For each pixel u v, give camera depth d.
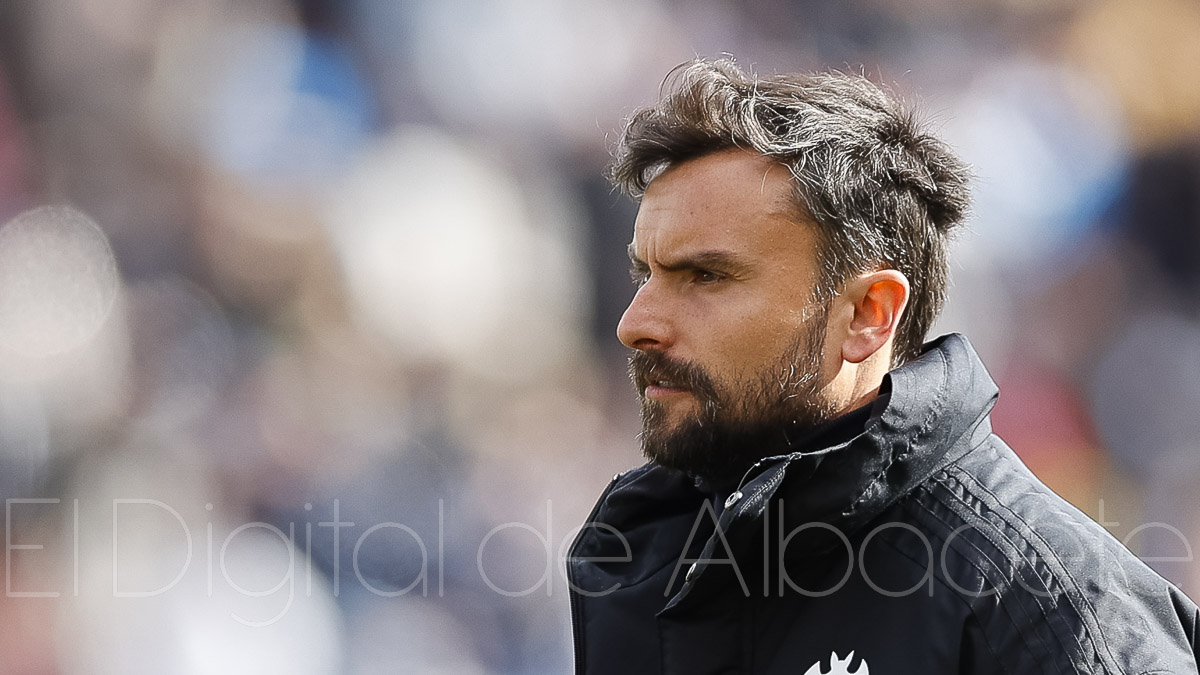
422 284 23.03
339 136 24.06
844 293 6.13
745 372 6.03
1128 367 25.48
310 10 24.89
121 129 22.28
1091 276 26.41
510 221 24.75
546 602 19.14
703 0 28.77
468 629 18.44
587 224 25.98
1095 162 27.72
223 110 23.17
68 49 22.30
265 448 19.55
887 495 5.80
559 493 21.98
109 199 21.55
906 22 29.05
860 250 6.12
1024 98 27.97
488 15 26.33
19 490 17.33
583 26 27.25
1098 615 5.39
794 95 6.25
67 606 16.39
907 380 5.74
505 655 18.45
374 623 17.77
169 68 23.05
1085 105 28.25
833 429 6.04
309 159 23.53
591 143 26.66
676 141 6.17
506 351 23.56
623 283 25.39
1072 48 29.11
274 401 20.33
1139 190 27.94
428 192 23.95
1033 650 5.33
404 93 25.19
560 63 26.81
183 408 19.67
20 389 18.16
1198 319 26.88
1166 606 5.68
